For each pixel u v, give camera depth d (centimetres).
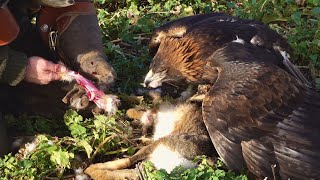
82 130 128
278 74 122
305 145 116
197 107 132
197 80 134
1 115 128
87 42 128
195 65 133
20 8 129
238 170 119
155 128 133
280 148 116
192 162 123
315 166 115
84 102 126
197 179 117
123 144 130
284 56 135
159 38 141
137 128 135
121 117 136
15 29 120
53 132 133
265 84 120
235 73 123
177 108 133
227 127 118
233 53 129
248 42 134
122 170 124
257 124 118
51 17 130
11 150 128
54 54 132
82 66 127
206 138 126
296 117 118
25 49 133
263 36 135
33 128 133
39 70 122
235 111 118
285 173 116
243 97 119
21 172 120
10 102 134
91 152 127
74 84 127
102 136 129
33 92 133
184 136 126
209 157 125
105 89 127
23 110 135
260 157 117
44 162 124
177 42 135
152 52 144
